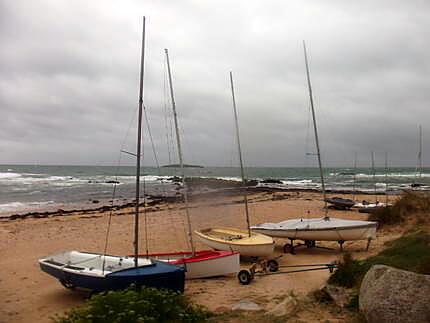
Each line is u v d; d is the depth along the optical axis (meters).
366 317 6.14
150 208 29.98
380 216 17.75
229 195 41.09
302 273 11.47
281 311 7.42
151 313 6.88
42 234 19.27
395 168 143.62
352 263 9.20
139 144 9.55
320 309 7.45
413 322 5.58
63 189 52.25
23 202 37.16
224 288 10.23
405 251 10.38
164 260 11.54
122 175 97.88
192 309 7.57
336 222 15.24
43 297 9.95
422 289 5.75
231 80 15.89
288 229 14.77
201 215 25.28
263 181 67.56
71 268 9.87
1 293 10.29
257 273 11.52
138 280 8.95
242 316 7.45
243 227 20.86
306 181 73.06
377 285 6.11
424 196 18.33
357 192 42.16
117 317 6.50
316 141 17.39
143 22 9.90
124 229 20.39
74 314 6.84
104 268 9.71
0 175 85.94
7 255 14.87
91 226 21.53
